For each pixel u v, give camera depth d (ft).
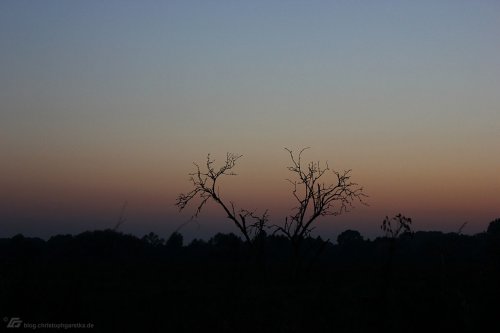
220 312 67.05
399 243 61.93
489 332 53.01
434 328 54.54
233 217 143.54
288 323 62.44
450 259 69.97
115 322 62.03
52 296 58.65
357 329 58.44
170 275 120.78
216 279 111.55
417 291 60.75
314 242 150.00
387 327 56.65
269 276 136.77
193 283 106.32
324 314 66.69
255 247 142.31
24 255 75.00
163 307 71.72
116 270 116.26
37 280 61.98
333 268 162.61
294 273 140.97
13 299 56.49
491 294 56.90
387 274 61.67
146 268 126.62
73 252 63.62
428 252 74.95
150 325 61.16
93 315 62.75
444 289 60.03
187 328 60.54
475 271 70.59
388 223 61.21
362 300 74.02
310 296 85.51
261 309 71.26
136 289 93.30
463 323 54.24
